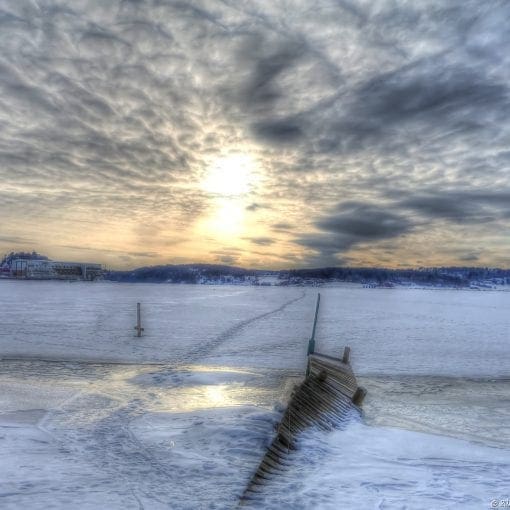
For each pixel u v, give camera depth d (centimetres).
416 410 1385
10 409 1259
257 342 2983
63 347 2612
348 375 1605
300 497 691
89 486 725
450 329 4169
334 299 11819
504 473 838
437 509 651
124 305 6688
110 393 1493
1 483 717
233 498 693
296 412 1081
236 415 1156
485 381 1861
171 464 845
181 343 2844
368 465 864
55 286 18638
